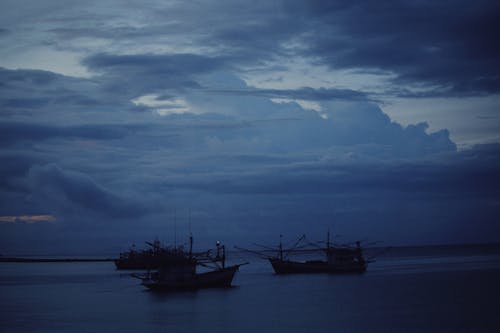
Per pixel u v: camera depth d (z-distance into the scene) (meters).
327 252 175.75
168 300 102.19
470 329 65.69
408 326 68.19
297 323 72.44
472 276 140.12
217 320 76.69
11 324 77.56
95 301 104.50
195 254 129.50
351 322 72.06
